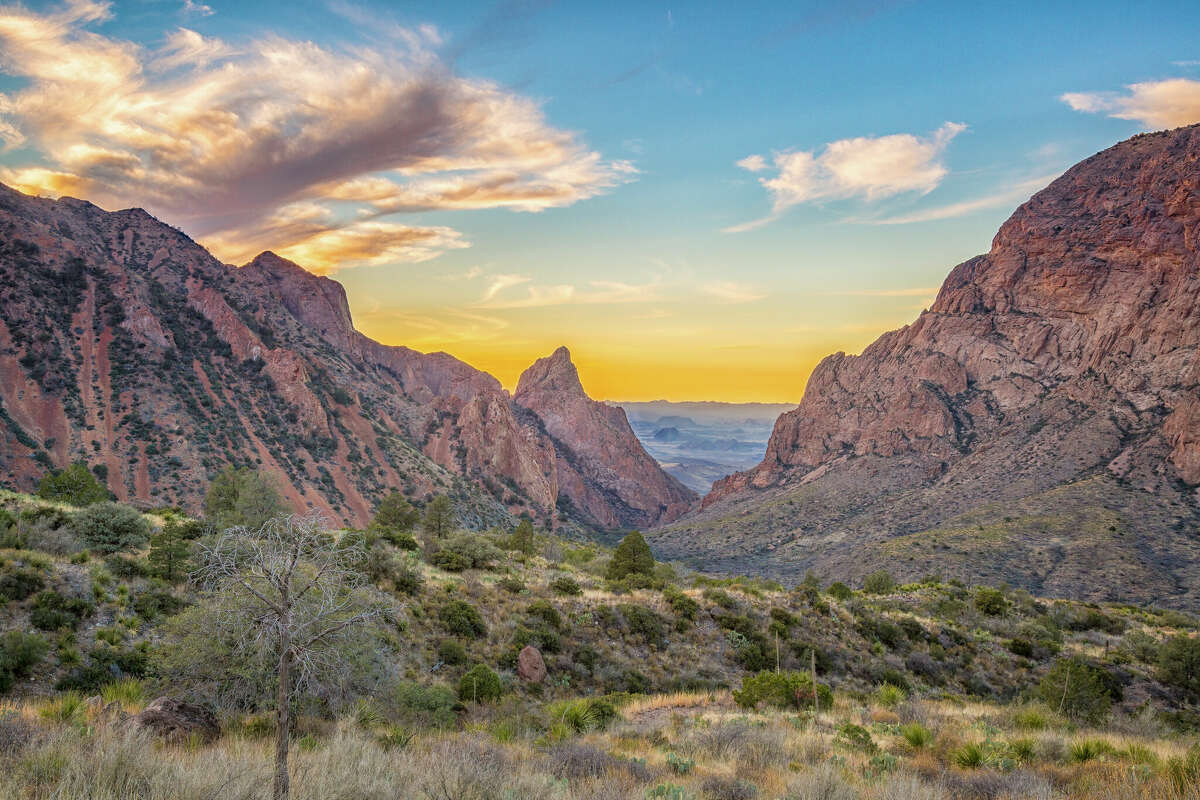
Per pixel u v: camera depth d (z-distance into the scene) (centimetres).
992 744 1572
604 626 3894
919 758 1435
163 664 1551
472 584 3922
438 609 3341
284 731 652
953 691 4072
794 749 1486
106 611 2302
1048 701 2736
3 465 8844
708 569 16525
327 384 16325
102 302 12875
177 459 10644
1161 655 4172
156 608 2414
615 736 1748
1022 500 13475
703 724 1891
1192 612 7938
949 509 15288
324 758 895
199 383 12888
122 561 2697
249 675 1372
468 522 14738
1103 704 2650
